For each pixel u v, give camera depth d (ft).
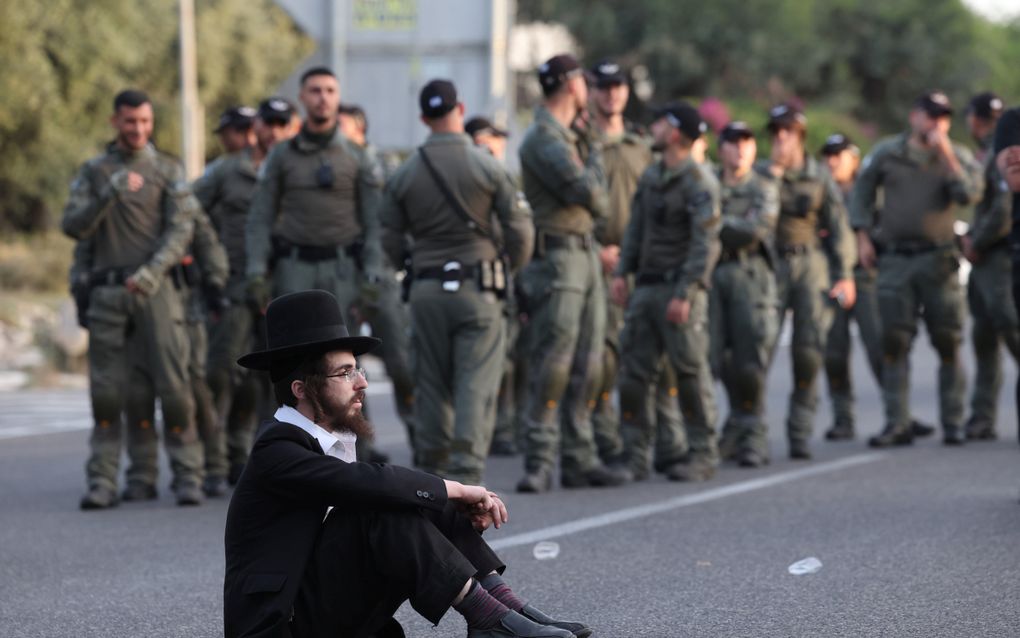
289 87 146.00
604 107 97.35
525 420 90.53
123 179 86.07
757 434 101.09
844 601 58.18
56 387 179.63
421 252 83.35
